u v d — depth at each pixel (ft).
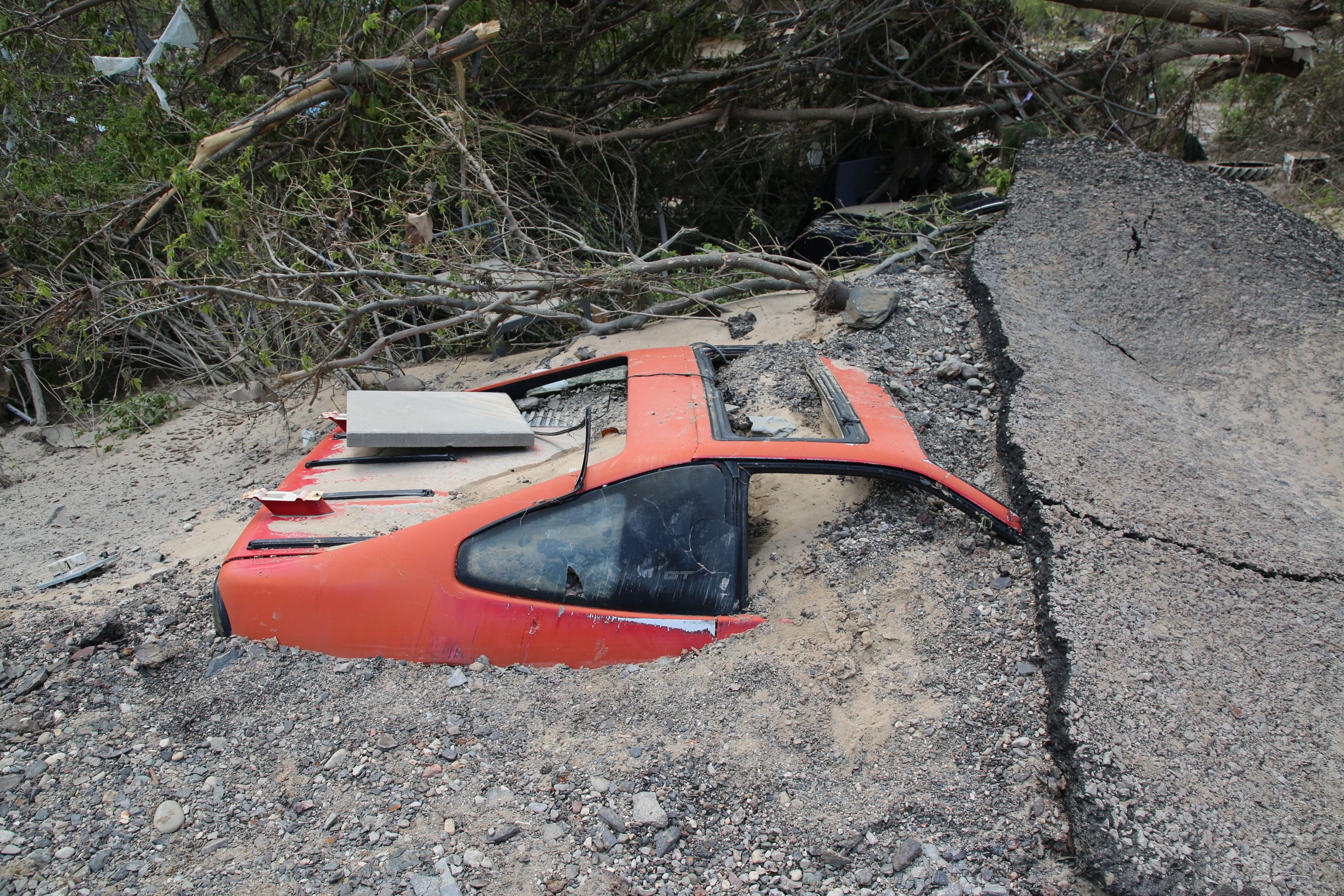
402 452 13.05
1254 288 19.31
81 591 12.98
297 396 22.70
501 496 11.09
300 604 10.66
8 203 22.74
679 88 32.01
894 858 8.46
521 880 8.31
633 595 10.69
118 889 8.19
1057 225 21.34
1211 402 16.72
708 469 10.93
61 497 18.58
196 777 9.41
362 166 25.55
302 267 19.45
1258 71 32.58
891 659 10.37
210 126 24.02
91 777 9.39
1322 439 15.52
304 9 28.73
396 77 23.81
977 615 10.76
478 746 9.75
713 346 16.62
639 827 8.84
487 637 10.60
